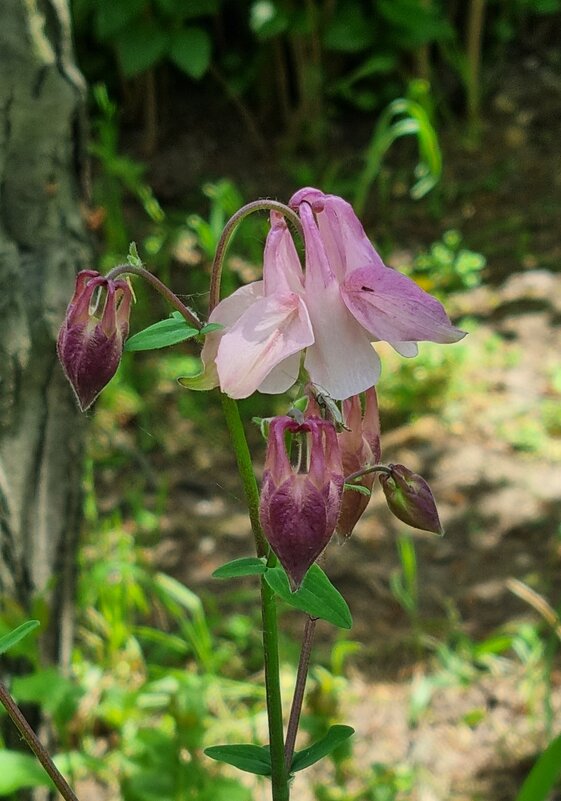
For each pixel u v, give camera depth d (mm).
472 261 1069
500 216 1199
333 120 1353
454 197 1231
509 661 685
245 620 703
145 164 1277
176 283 1083
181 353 1007
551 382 945
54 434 585
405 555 689
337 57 1349
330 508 357
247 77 1339
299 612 728
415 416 919
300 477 357
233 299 383
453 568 762
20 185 559
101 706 613
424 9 1266
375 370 374
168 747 534
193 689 555
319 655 688
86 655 674
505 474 847
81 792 590
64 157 573
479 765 615
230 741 618
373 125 1349
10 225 560
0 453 564
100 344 374
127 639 675
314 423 359
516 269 1110
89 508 777
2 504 564
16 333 557
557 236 1158
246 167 1293
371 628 714
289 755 408
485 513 810
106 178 1152
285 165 1296
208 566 768
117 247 1069
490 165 1272
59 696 535
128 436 909
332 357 373
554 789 586
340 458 360
